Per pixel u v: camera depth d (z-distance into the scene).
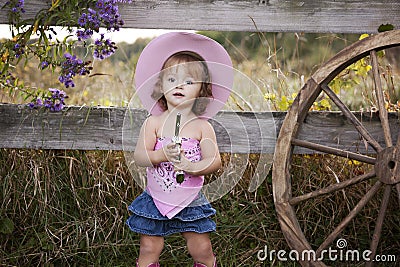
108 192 3.30
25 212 3.26
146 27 3.23
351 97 4.16
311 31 3.26
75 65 3.05
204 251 2.83
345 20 3.25
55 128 3.23
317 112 3.23
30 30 3.07
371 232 3.32
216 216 3.33
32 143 3.24
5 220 3.20
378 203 3.29
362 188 3.33
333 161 3.35
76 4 3.05
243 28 3.25
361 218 3.33
